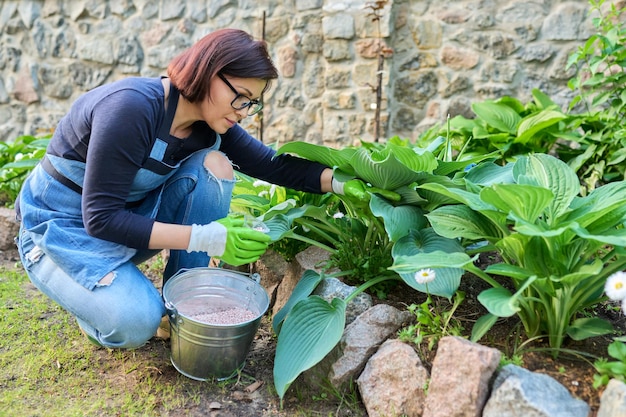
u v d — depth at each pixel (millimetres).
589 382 1378
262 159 1927
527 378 1333
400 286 1938
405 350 1534
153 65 4570
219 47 1534
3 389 1676
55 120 4863
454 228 1579
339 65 4164
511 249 1529
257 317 1662
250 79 1554
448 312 1703
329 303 1737
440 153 2246
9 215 2752
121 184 1543
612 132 2627
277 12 4258
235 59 1525
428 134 3193
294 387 1708
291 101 4336
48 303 2227
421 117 4102
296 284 1965
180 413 1587
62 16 4715
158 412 1587
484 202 1519
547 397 1294
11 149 3197
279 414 1596
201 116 1655
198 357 1671
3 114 4988
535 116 2629
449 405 1389
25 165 2793
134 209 1800
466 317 1725
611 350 1349
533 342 1556
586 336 1442
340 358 1645
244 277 1821
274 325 1812
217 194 1802
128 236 1544
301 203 2215
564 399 1309
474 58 3912
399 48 4086
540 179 1573
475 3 3859
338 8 4078
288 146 1830
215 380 1724
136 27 4566
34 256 1675
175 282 1745
